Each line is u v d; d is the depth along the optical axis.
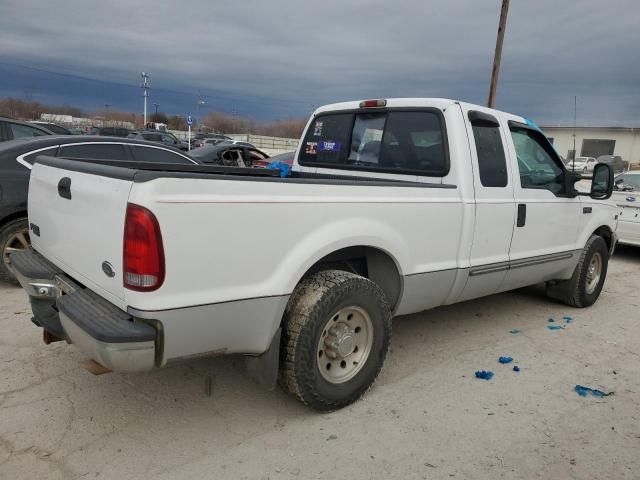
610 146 37.50
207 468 2.75
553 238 5.00
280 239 2.83
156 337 2.49
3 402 3.29
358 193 3.21
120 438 2.97
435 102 4.10
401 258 3.51
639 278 7.95
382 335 3.44
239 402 3.43
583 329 5.22
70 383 3.57
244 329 2.78
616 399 3.71
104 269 2.60
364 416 3.32
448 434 3.16
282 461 2.83
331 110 4.98
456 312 5.55
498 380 3.94
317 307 3.02
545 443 3.11
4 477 2.60
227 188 2.59
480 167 4.09
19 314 4.78
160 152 6.33
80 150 5.75
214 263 2.58
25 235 5.43
